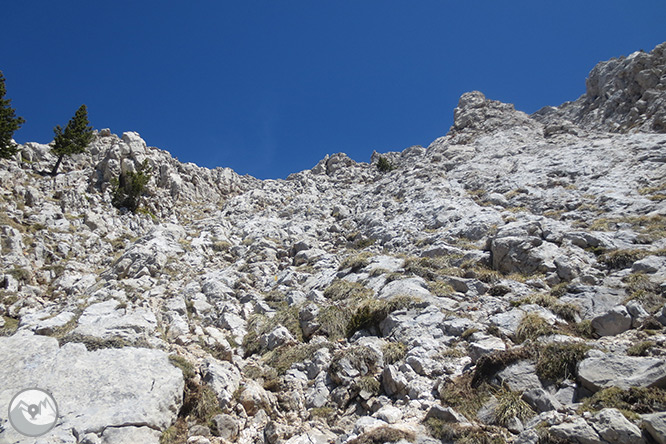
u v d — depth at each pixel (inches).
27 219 1014.4
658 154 1093.1
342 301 698.8
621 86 1754.4
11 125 1315.2
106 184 1486.2
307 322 636.7
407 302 606.2
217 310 702.5
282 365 531.2
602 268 615.5
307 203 1673.2
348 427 412.5
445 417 362.6
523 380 388.8
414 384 430.3
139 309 611.5
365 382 454.9
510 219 912.9
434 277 705.0
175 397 410.0
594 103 1921.8
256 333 627.5
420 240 956.0
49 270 835.4
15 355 422.3
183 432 389.7
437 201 1188.5
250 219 1528.1
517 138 1662.2
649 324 439.5
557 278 618.2
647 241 664.4
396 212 1267.2
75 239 1008.9
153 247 939.3
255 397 444.8
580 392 359.9
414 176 1524.4
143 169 1568.7
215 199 2071.9
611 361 363.9
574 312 508.4
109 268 883.4
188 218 1632.6
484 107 2162.9
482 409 374.6
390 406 411.2
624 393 326.3
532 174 1219.9
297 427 415.5
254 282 876.0
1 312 646.5
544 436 307.4
